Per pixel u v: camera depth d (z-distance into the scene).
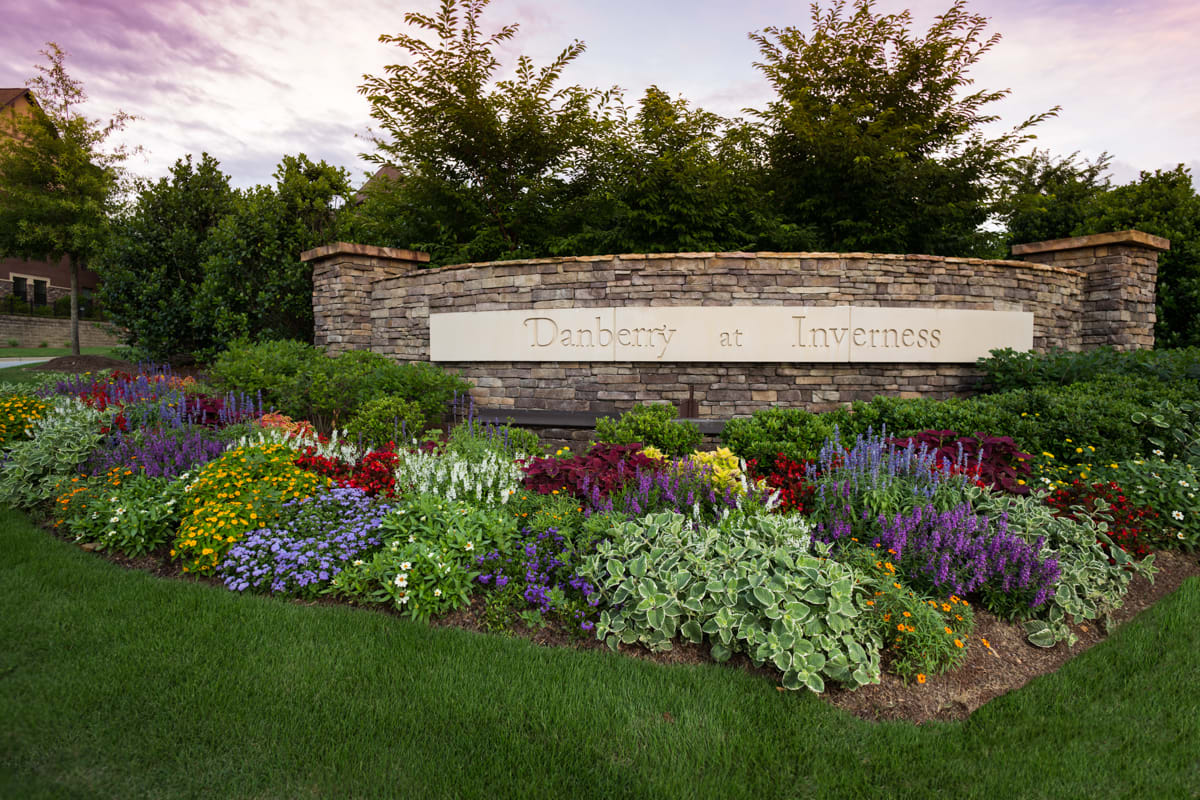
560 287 8.03
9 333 25.28
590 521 3.98
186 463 5.35
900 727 2.74
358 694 2.78
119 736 2.46
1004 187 11.94
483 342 8.43
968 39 11.91
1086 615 3.57
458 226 12.09
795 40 12.00
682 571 3.32
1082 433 5.73
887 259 7.79
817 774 2.44
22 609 3.38
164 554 4.31
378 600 3.56
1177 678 3.09
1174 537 4.54
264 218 11.71
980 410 6.28
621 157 10.73
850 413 7.02
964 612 3.42
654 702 2.83
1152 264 9.59
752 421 6.28
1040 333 8.79
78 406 6.93
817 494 4.50
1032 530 3.99
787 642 2.98
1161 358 7.79
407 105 11.16
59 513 4.80
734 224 11.06
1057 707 2.88
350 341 9.91
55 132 16.73
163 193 12.81
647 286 7.75
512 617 3.54
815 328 7.61
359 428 6.57
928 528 3.96
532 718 2.69
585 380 7.98
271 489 4.50
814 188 11.66
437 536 3.92
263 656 3.02
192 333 12.38
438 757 2.44
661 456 5.34
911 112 12.23
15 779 2.21
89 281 32.06
